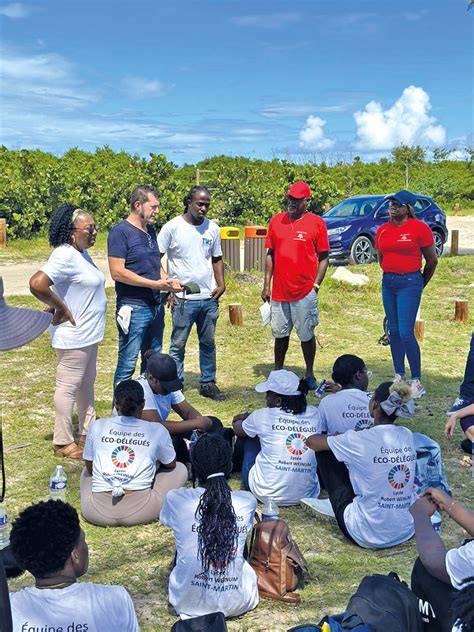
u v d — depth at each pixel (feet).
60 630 8.85
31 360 31.19
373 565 14.67
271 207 92.73
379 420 15.43
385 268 25.23
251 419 17.43
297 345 34.22
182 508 12.81
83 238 19.21
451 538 15.94
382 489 15.01
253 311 41.01
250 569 13.14
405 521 15.16
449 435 17.01
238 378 28.68
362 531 15.17
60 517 9.16
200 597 12.55
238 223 93.45
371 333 36.63
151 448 16.10
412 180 166.30
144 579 14.19
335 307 42.39
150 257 22.03
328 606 13.16
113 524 16.19
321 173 96.17
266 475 17.15
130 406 16.16
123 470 15.99
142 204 21.80
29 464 19.74
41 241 71.82
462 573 10.23
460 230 98.73
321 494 18.30
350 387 18.33
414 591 11.19
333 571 14.47
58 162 123.95
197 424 18.31
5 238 68.23
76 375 19.93
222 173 96.02
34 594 9.00
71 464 19.77
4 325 6.79
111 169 106.63
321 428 17.49
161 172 87.51
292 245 25.50
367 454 14.98
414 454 15.26
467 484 18.65
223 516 12.32
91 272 19.44
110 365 30.73
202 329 25.39
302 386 17.43
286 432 17.08
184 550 12.65
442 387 27.14
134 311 22.00
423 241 24.56
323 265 26.07
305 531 16.24
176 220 24.34
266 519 14.42
